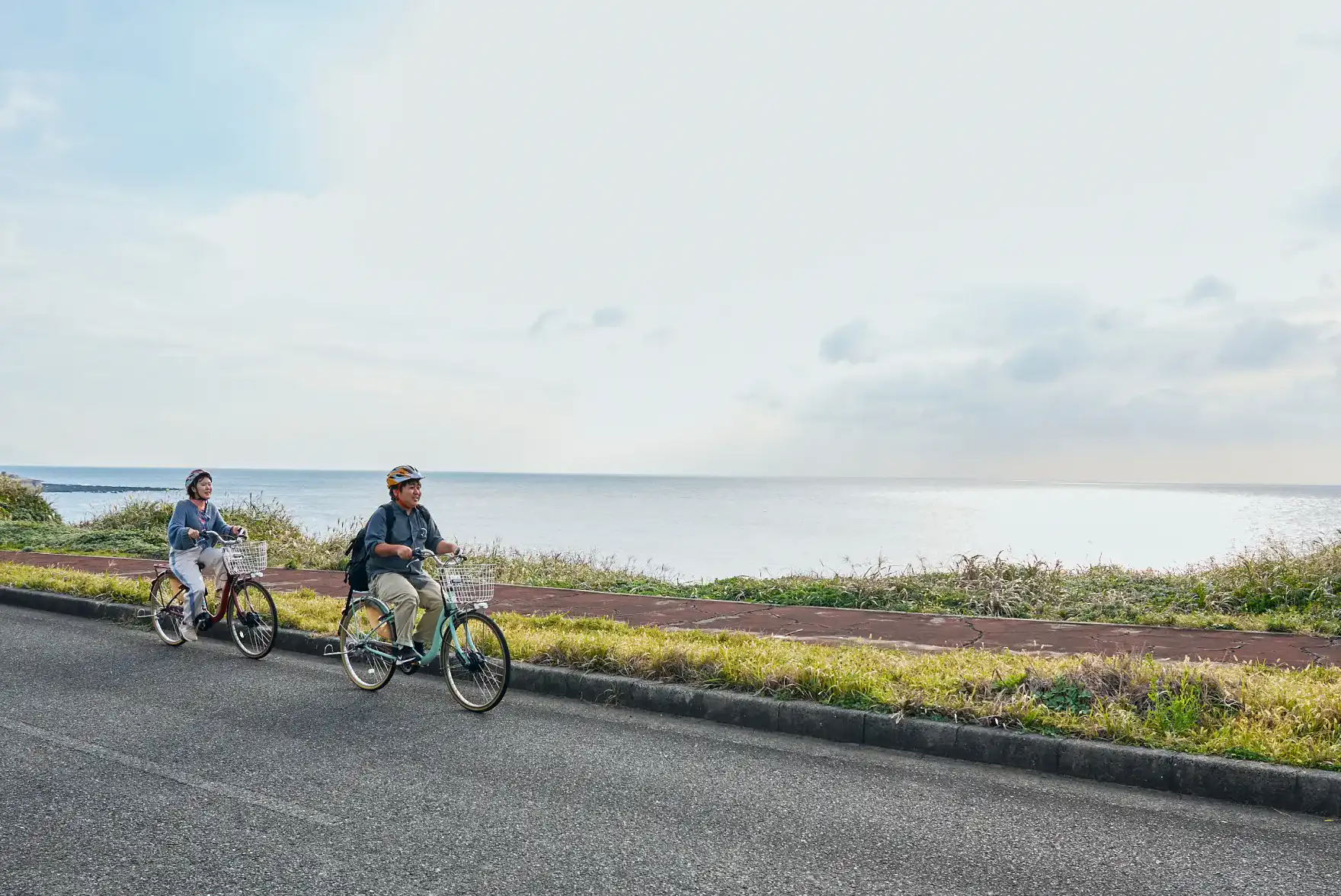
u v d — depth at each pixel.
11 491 24.92
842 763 5.37
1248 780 4.68
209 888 3.63
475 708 6.60
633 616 10.17
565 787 4.89
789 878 3.75
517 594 12.11
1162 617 9.68
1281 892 3.62
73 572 12.96
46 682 7.48
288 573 14.25
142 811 4.50
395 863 3.88
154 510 21.34
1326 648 8.03
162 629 9.29
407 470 7.33
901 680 6.47
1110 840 4.17
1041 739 5.26
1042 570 12.67
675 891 3.62
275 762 5.31
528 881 3.71
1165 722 5.31
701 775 5.13
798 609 10.79
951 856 3.99
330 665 8.28
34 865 3.85
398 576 7.11
